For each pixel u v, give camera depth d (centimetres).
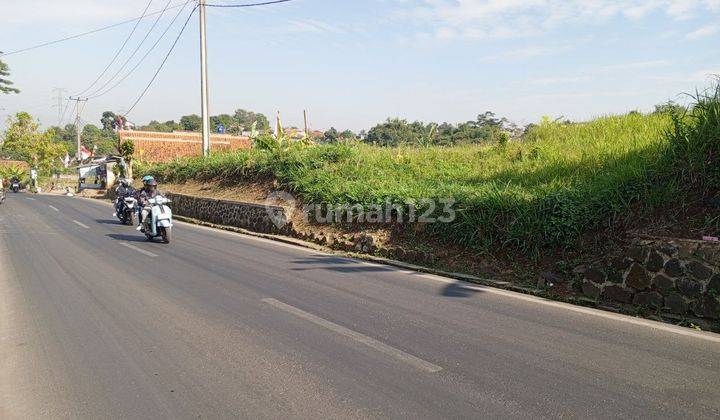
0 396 365
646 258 600
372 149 1672
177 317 546
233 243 1143
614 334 496
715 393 362
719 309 532
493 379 385
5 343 473
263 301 611
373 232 1021
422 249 891
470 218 847
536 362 420
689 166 692
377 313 561
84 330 506
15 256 934
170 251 1002
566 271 697
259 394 361
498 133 1611
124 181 1559
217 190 1838
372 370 402
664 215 667
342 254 981
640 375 394
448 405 342
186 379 388
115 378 392
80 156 5619
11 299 626
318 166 1470
